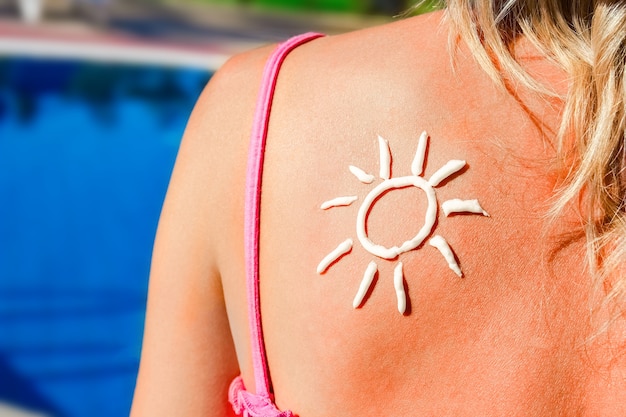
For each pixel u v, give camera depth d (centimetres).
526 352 90
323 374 93
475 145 91
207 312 101
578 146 90
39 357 480
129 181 704
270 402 97
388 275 91
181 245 100
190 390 104
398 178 91
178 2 1438
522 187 91
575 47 91
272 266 94
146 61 910
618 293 90
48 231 620
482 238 90
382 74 93
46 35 959
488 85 92
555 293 90
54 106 812
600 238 90
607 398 91
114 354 490
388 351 91
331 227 92
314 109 93
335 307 92
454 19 93
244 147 95
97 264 587
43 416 428
